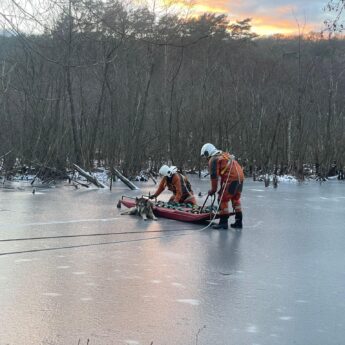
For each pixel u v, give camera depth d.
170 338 4.90
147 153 26.47
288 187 22.31
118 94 24.17
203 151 11.13
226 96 28.86
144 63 25.92
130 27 22.70
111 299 5.96
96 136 24.58
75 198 15.87
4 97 21.25
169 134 26.55
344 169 27.70
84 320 5.28
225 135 27.95
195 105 27.88
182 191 12.62
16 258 7.84
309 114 28.53
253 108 28.47
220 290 6.45
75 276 6.89
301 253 8.71
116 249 8.62
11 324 5.13
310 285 6.76
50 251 8.35
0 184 19.67
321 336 5.05
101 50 22.02
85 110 24.19
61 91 22.69
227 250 8.79
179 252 8.52
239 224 11.09
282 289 6.55
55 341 4.75
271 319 5.47
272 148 26.22
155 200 13.19
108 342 4.77
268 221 12.24
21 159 21.98
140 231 10.32
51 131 21.62
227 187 10.87
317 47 32.34
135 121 23.70
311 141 28.31
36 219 11.55
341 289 6.60
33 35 15.71
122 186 20.55
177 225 11.14
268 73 33.00
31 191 17.70
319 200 17.19
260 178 25.61
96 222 11.29
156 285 6.57
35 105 21.61
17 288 6.30
